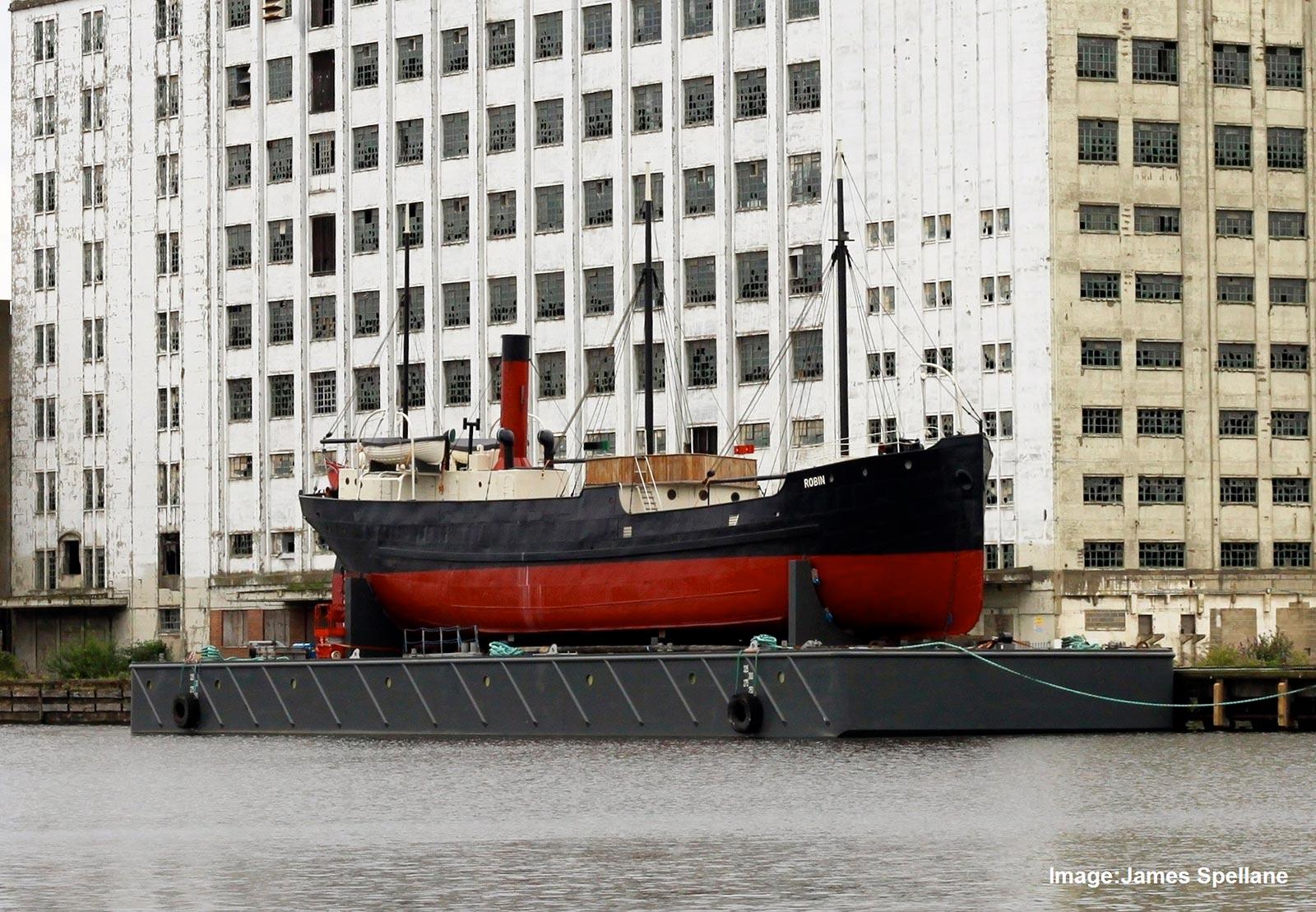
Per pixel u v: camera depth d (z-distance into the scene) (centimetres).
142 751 16212
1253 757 13075
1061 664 14688
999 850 9219
